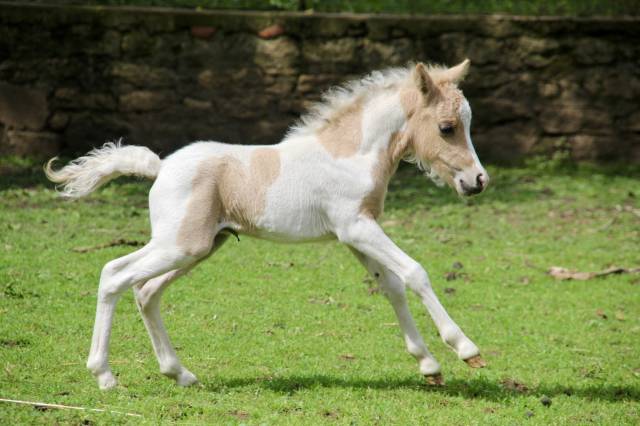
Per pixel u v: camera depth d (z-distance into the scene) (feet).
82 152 55.31
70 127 55.31
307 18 55.88
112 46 54.90
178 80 55.57
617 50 57.93
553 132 58.39
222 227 24.95
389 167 25.91
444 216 47.09
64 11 54.39
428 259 40.06
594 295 36.55
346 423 22.54
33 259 35.86
